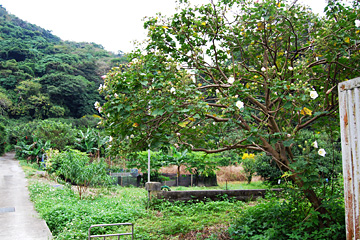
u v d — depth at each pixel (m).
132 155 5.62
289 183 5.30
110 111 4.38
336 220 4.43
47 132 24.25
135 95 4.36
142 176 14.77
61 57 71.94
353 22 5.14
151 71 4.84
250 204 8.41
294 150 10.38
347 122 2.79
